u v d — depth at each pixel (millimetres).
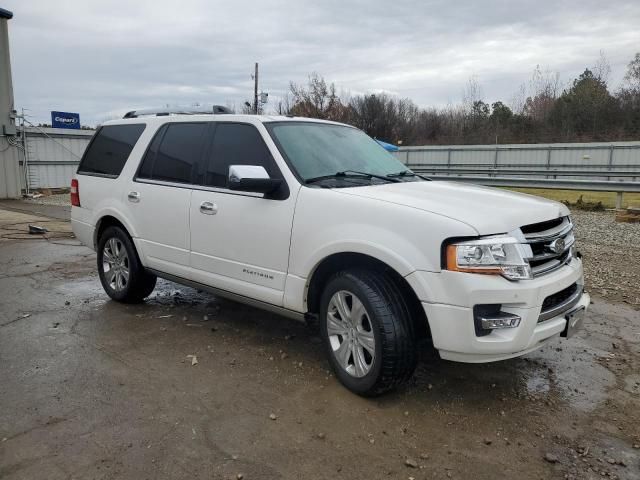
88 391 3576
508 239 3121
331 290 3648
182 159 4758
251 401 3486
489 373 4004
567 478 2768
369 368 3420
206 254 4453
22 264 7426
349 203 3529
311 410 3385
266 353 4277
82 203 5770
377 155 4738
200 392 3596
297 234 3760
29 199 17594
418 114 51188
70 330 4738
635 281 6664
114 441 2992
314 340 4578
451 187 4070
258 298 4094
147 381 3746
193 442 3002
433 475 2771
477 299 3043
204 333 4707
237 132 4383
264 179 3783
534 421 3326
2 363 4008
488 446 3043
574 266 3627
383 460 2887
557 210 3619
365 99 46219
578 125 43125
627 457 2961
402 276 3221
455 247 3070
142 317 5121
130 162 5234
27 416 3238
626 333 4879
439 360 4234
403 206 3336
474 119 49469
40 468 2740
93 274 6867
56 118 22172
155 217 4887
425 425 3248
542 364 4188
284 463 2836
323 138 4461
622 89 45844
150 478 2684
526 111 48812
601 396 3672
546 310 3283
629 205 15234
